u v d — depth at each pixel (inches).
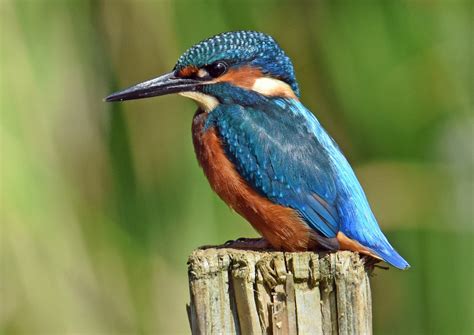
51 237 455.5
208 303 292.0
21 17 459.2
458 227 555.5
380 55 537.3
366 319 289.7
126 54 489.7
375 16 532.7
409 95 542.3
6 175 436.1
